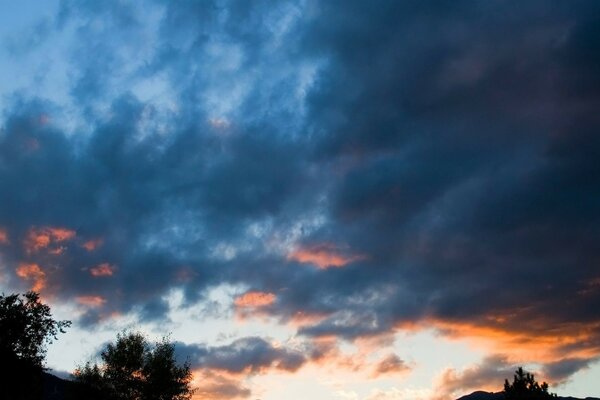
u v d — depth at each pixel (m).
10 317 43.91
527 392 41.34
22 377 43.66
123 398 54.66
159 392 55.28
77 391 53.44
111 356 56.22
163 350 58.12
